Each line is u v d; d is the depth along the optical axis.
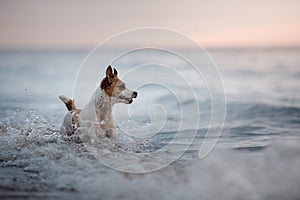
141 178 4.10
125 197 3.58
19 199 3.55
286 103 10.20
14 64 39.38
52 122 7.32
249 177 4.01
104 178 4.07
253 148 5.44
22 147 5.46
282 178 3.88
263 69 24.36
